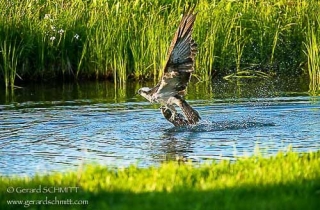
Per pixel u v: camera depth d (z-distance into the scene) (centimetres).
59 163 1249
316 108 1723
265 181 941
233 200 848
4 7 2384
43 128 1553
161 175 988
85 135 1480
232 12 2477
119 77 2319
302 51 2461
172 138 1438
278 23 2473
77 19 2425
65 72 2388
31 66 2372
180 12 2427
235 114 1666
